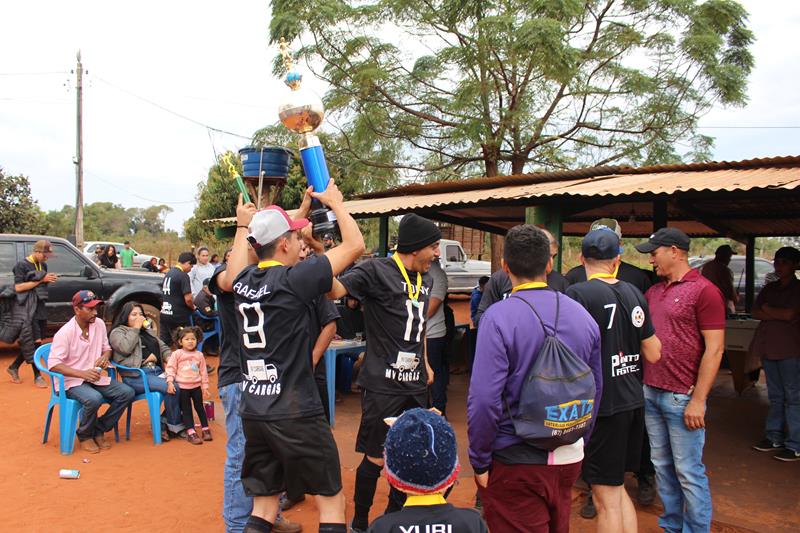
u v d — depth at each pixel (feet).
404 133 40.24
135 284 33.73
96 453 18.10
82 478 16.11
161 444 19.11
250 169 21.56
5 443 18.74
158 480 16.14
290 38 36.99
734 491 15.26
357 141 40.09
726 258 27.99
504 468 8.19
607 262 11.00
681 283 11.71
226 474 11.91
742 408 23.39
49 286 32.22
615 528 10.39
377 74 37.11
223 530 13.38
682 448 11.57
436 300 19.10
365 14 37.63
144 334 20.79
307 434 9.04
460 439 19.52
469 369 30.58
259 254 9.57
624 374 10.55
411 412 6.48
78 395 17.95
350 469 16.98
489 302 14.83
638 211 28.30
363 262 12.18
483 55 35.70
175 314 27.53
